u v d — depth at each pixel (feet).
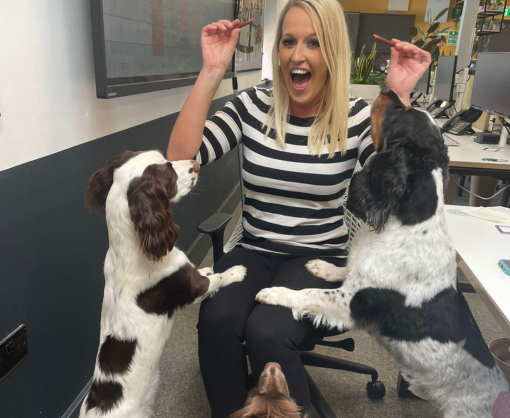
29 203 4.89
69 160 5.58
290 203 5.91
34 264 5.07
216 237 6.42
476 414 4.51
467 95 15.56
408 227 4.84
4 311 4.64
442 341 4.64
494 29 19.02
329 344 6.92
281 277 5.65
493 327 9.06
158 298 4.92
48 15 5.01
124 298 4.75
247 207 6.27
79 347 6.25
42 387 5.44
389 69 5.99
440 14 22.15
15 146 4.62
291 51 5.53
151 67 6.99
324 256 6.00
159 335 4.92
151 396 4.91
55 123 5.26
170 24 7.57
